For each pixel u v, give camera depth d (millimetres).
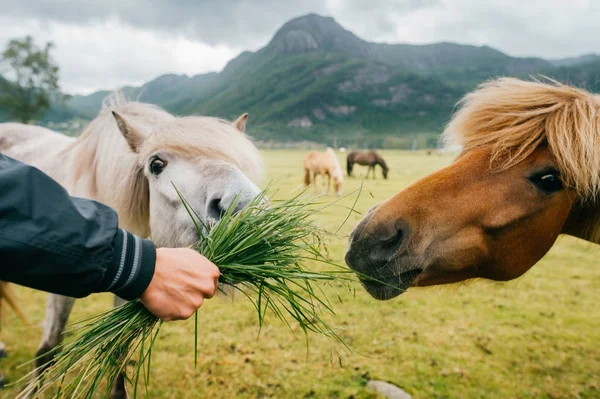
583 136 1479
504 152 1627
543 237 1648
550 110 1571
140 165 2059
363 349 3541
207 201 1701
